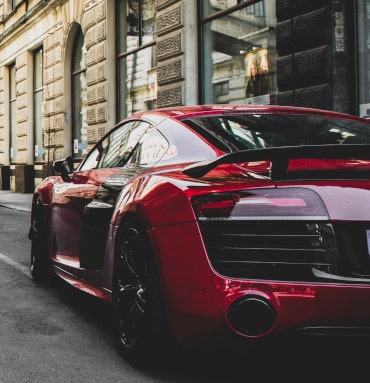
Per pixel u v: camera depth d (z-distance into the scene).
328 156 2.45
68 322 4.12
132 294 3.20
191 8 11.77
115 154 4.24
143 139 3.82
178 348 3.02
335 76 7.86
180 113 3.70
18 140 22.59
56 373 3.06
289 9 8.59
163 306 2.89
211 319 2.56
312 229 2.49
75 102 17.95
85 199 4.21
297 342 2.48
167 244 2.77
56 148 18.83
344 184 2.54
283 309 2.45
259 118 3.54
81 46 17.50
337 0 7.86
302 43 8.36
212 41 11.46
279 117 3.57
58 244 4.93
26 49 21.58
